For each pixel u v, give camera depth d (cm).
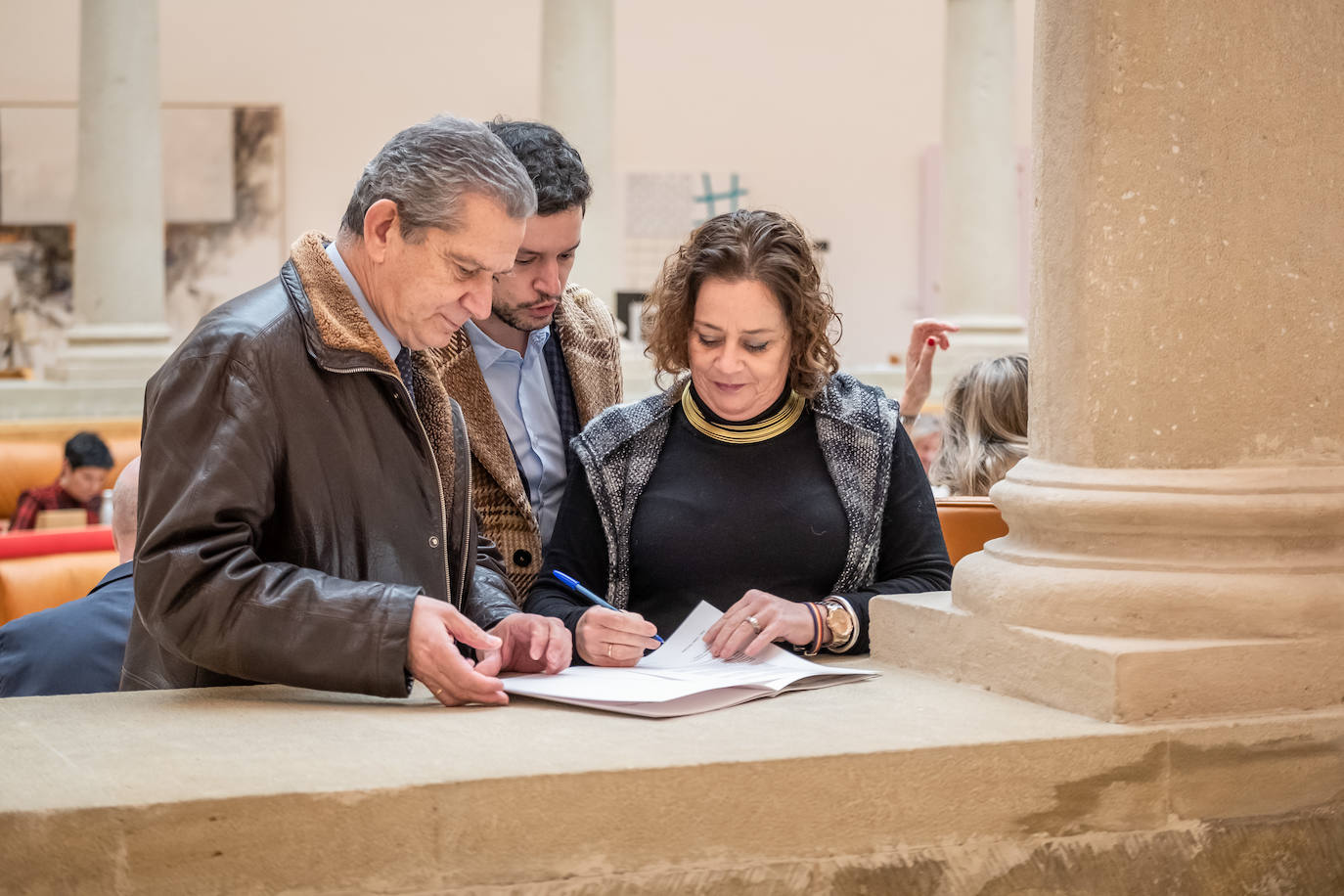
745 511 209
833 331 212
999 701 163
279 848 127
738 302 198
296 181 1152
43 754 140
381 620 159
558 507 249
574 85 725
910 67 1205
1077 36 164
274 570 163
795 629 188
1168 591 158
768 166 1202
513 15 1166
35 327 1127
